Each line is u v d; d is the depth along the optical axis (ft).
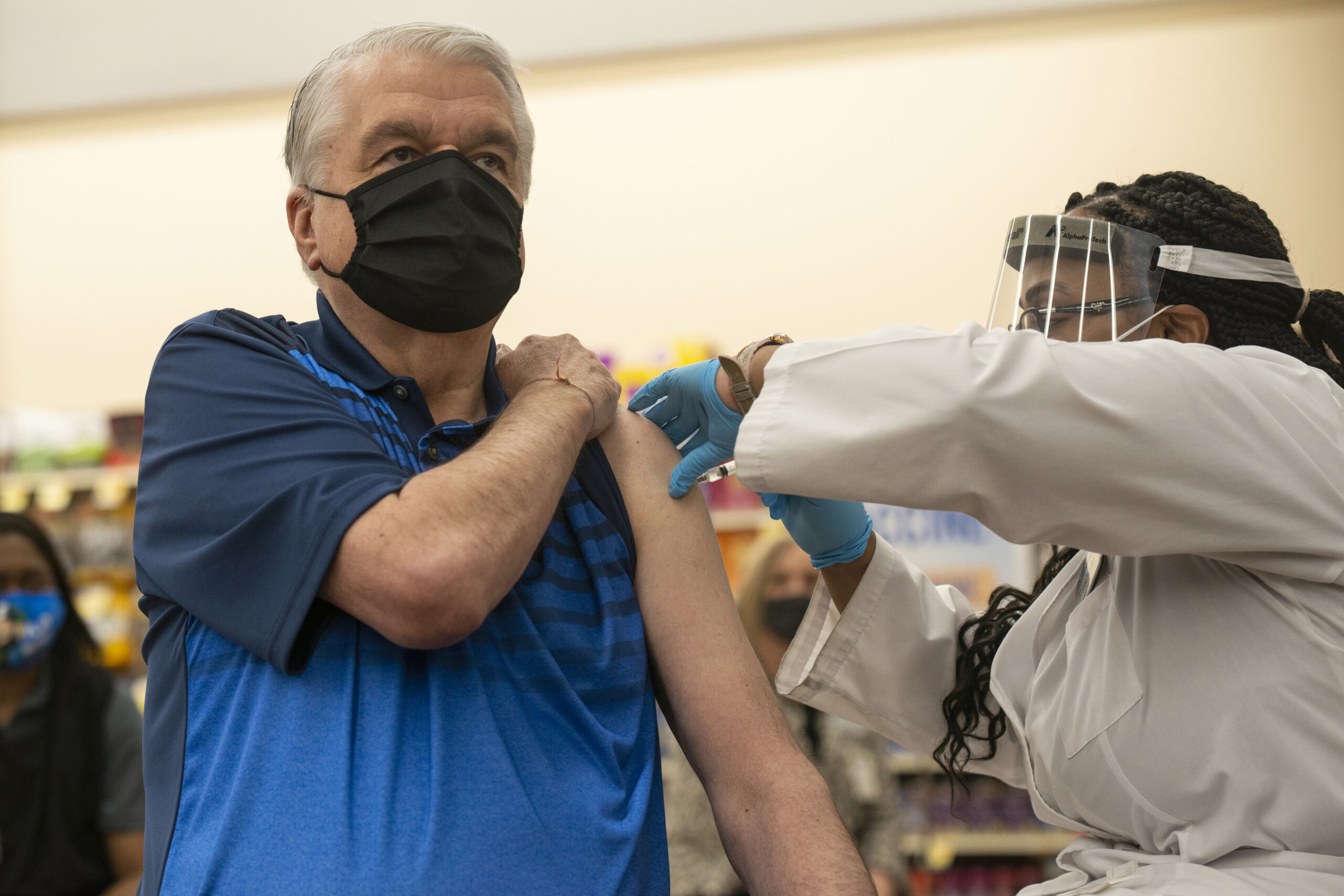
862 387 3.63
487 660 3.58
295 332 4.10
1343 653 3.53
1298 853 3.58
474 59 4.08
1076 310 4.03
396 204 3.80
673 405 4.43
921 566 14.08
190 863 3.24
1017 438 3.43
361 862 3.16
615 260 18.60
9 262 19.62
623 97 18.22
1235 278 4.05
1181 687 3.76
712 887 8.11
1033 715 4.23
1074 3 16.24
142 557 3.59
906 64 17.34
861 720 4.98
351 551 3.25
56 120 18.83
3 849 7.72
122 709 8.43
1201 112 16.47
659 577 4.13
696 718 4.01
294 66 17.37
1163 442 3.38
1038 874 14.51
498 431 3.67
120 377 19.66
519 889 3.28
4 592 8.18
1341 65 15.87
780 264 18.22
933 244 17.74
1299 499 3.45
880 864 8.55
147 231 19.34
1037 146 17.22
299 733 3.30
